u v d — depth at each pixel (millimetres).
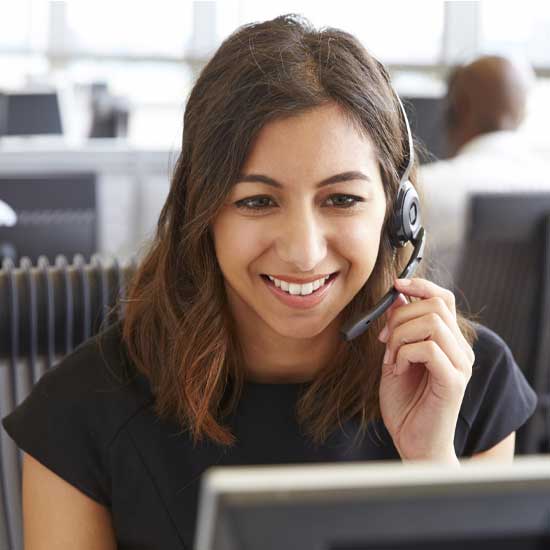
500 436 1680
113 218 4391
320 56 1401
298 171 1351
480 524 656
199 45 7520
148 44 7562
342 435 1570
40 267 1887
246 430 1547
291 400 1562
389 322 1546
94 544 1544
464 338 1618
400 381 1559
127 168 4398
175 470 1521
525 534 655
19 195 3068
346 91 1371
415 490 655
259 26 1459
